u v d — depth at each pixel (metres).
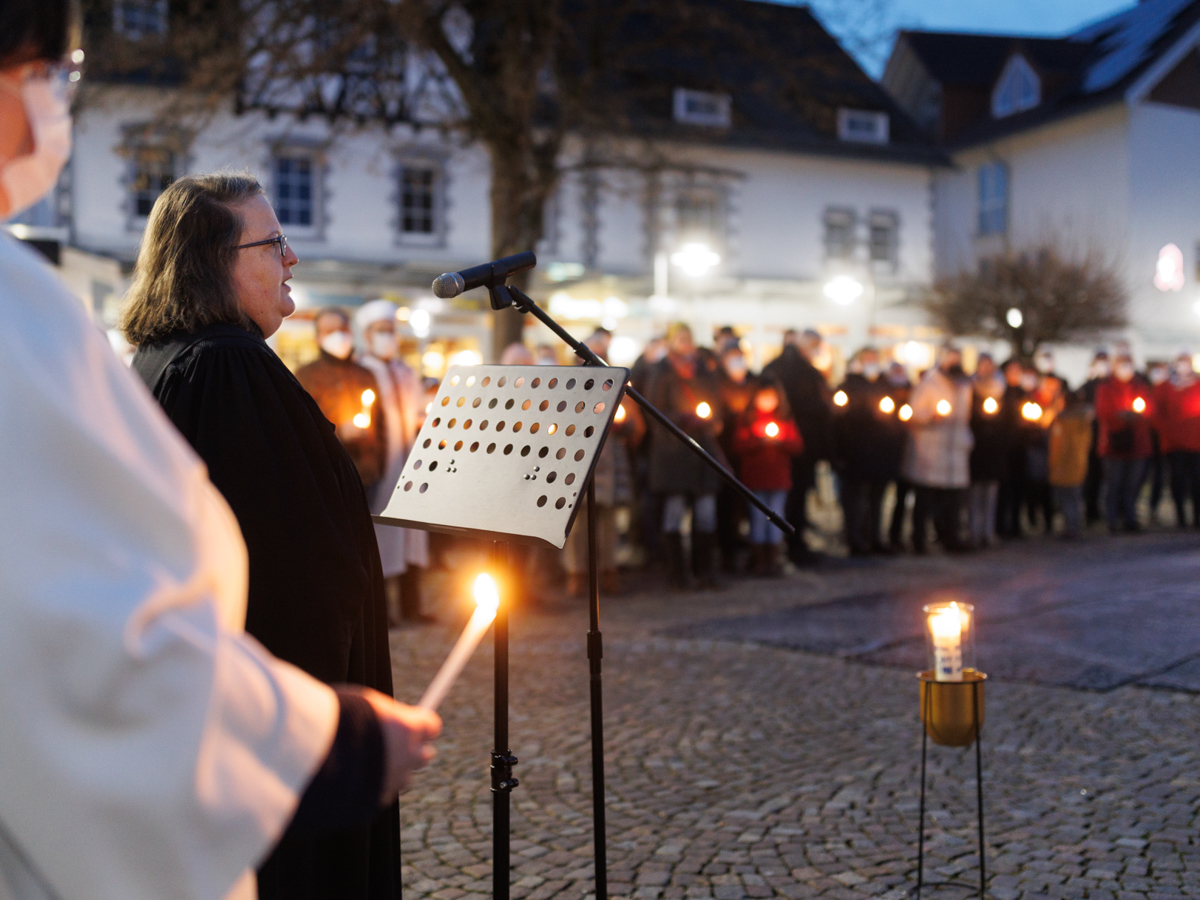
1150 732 4.39
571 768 4.09
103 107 13.24
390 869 1.94
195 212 1.96
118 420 0.87
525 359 7.84
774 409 8.44
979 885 3.02
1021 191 29.38
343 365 6.19
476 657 5.92
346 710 1.01
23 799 0.80
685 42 14.01
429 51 13.46
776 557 8.64
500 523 1.84
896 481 9.88
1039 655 5.70
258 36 12.33
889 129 27.64
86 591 0.79
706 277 23.38
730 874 3.14
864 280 26.58
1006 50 31.84
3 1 0.93
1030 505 11.88
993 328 22.48
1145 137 26.70
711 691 5.16
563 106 13.65
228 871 0.86
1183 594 7.32
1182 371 11.66
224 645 0.88
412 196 22.03
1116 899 2.91
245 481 1.77
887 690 5.12
